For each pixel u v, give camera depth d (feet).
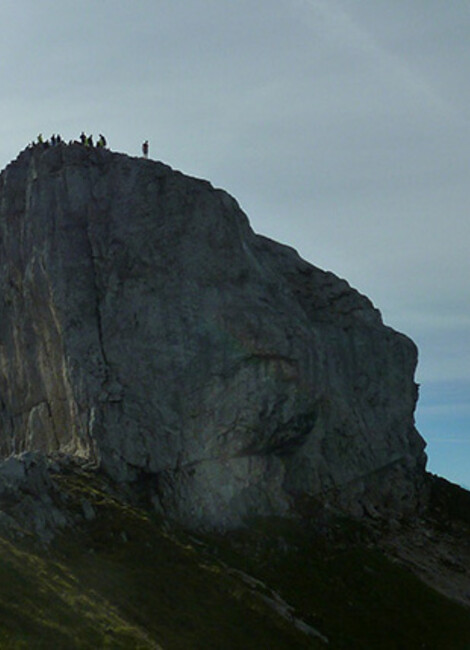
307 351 285.43
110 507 223.10
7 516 189.78
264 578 233.35
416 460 345.31
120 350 269.03
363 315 349.20
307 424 283.18
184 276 277.23
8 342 305.94
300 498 286.05
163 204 284.00
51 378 284.41
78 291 274.98
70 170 288.30
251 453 270.46
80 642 149.07
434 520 328.29
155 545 211.82
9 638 140.56
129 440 257.96
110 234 279.69
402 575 271.08
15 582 160.76
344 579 254.47
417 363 366.63
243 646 181.68
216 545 240.73
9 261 303.07
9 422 302.86
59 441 279.08
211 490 259.39
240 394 269.64
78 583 175.22
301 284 341.00
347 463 313.32
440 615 251.19
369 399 337.11
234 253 287.28
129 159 292.40
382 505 321.93
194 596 195.21
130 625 165.27
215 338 272.92
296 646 193.47
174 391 265.54
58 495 216.13
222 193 299.38
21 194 302.86
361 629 227.20
